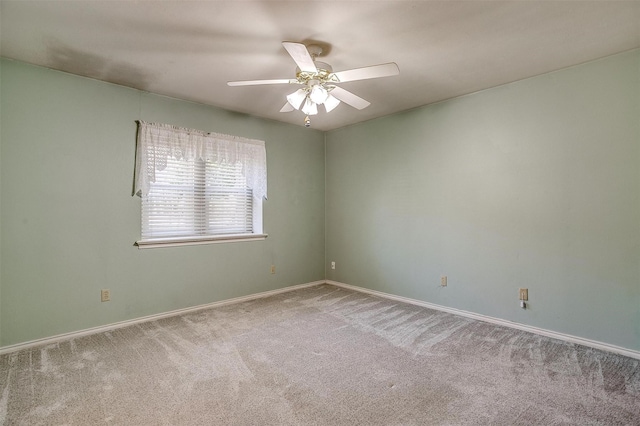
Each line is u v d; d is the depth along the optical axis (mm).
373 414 1781
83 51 2434
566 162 2760
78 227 2885
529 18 2021
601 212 2600
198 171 3750
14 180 2590
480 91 3264
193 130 3549
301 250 4652
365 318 3342
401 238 3982
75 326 2863
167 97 3389
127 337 2844
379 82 3051
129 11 1928
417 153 3803
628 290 2486
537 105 2904
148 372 2223
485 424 1697
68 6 1874
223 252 3848
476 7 1902
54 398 1916
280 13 1948
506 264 3115
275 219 4340
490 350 2580
